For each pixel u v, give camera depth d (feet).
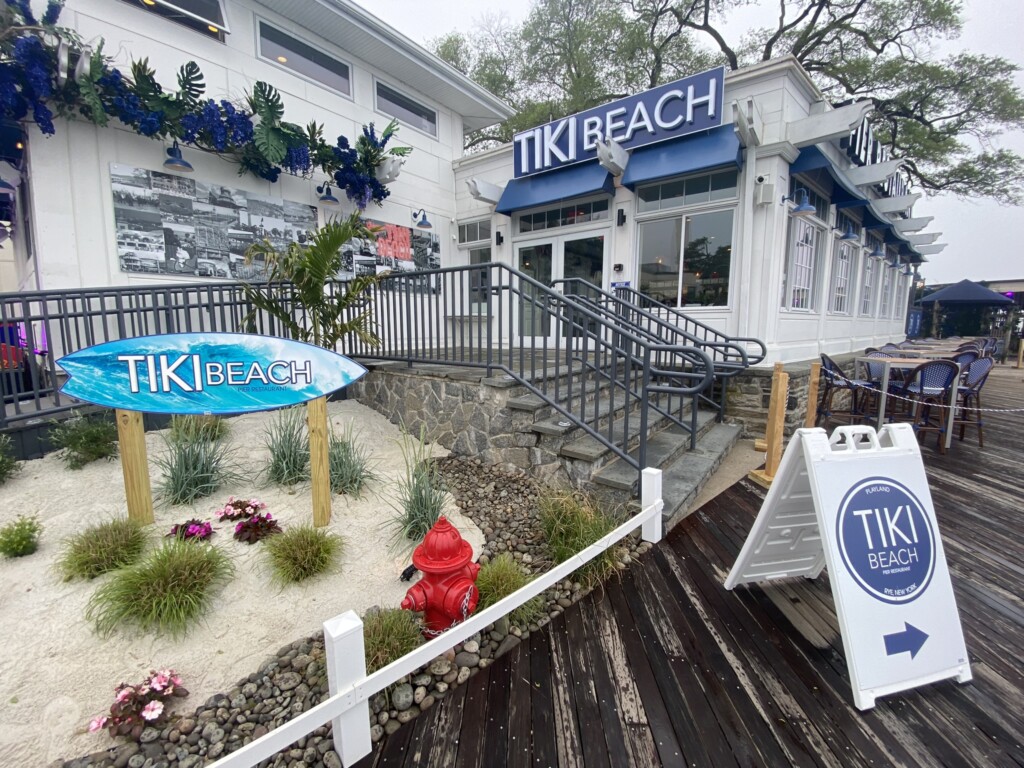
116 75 13.48
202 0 16.47
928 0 35.19
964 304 64.90
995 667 6.05
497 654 6.36
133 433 8.21
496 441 12.38
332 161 19.67
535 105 42.60
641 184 20.34
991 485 12.52
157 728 5.12
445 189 27.04
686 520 10.33
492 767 4.70
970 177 42.32
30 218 14.66
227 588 7.27
